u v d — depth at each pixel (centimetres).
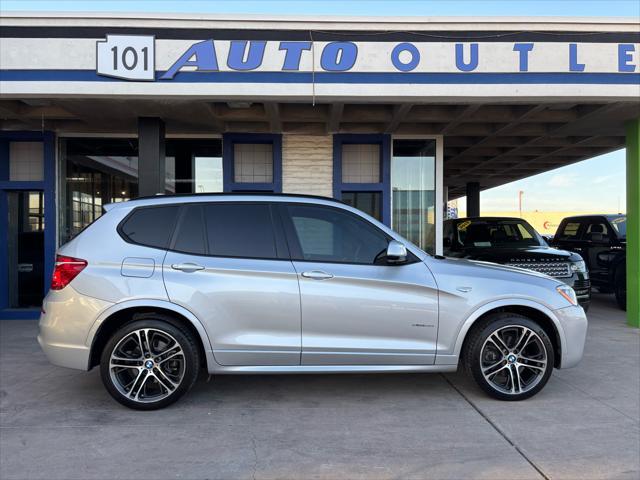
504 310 468
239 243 441
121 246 434
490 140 1039
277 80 663
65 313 422
